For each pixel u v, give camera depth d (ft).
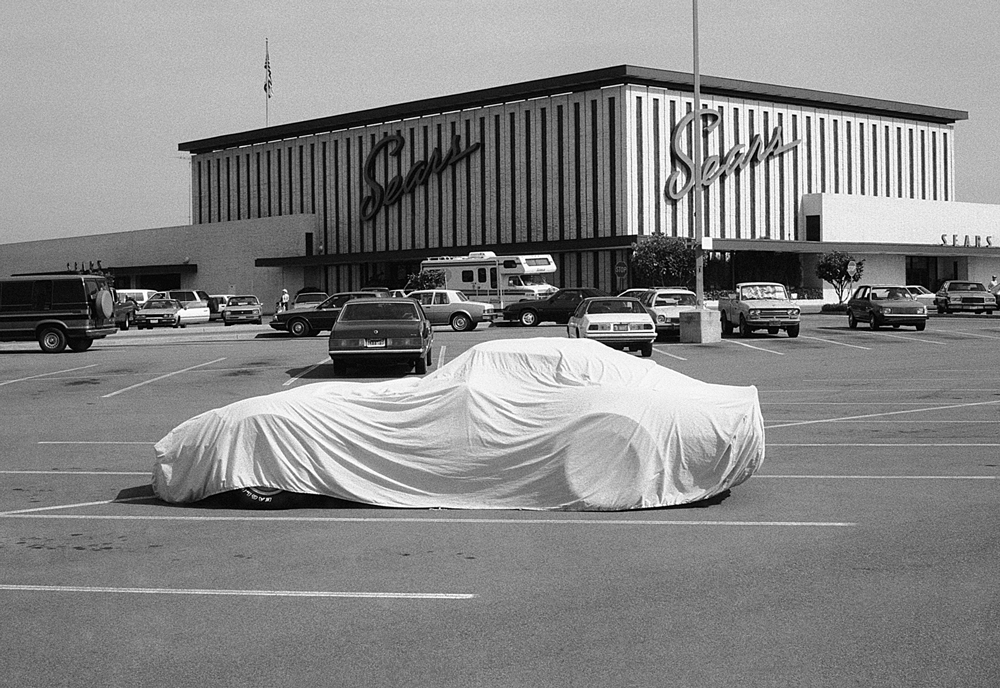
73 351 107.96
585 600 21.61
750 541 26.58
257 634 19.70
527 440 30.81
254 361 90.94
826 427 47.60
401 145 262.88
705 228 233.96
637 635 19.30
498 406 31.42
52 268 356.79
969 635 19.01
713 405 31.48
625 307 93.15
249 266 294.66
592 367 33.35
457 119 252.21
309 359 92.63
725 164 236.63
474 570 24.07
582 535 27.43
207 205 314.35
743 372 76.13
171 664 18.13
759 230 243.19
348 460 31.45
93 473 37.91
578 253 228.02
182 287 313.73
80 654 18.69
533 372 33.24
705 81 231.71
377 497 31.22
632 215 223.30
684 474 30.78
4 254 376.68
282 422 31.45
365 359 76.89
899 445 42.06
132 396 65.87
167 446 32.53
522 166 239.91
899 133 272.31
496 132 245.04
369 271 269.64
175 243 314.96
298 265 277.03
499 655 18.35
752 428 31.35
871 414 52.13
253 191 300.61
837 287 223.71
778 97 245.24
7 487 35.19
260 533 28.12
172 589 22.80
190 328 169.68
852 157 261.44
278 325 134.51
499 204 244.63
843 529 27.76
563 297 146.72
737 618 20.21
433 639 19.27
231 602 21.79
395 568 24.32
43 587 23.06
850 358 88.07
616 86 223.51
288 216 285.02
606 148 225.56
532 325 149.07
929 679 16.93
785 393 62.44
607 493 30.35
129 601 21.94
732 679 17.02
